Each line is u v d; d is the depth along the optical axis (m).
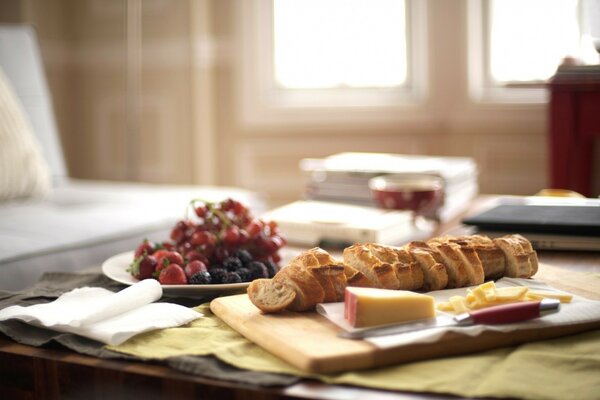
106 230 1.95
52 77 3.86
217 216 1.31
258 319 0.92
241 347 0.88
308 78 3.82
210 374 0.81
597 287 1.10
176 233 1.30
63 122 3.95
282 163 3.78
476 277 1.04
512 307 0.89
